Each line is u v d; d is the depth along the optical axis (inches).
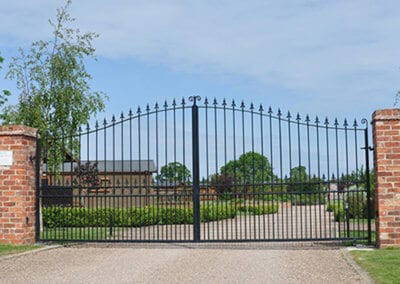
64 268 374.0
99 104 720.3
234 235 655.8
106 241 488.4
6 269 372.2
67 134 697.6
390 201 437.7
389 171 439.5
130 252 454.9
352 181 465.7
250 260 405.1
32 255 436.5
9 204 487.5
